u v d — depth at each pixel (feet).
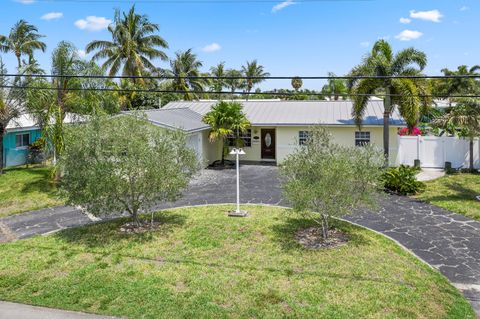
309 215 38.73
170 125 63.52
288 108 86.69
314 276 28.89
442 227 40.50
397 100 67.41
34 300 26.68
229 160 84.84
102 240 37.09
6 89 64.54
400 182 54.24
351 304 25.16
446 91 124.88
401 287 27.22
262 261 31.63
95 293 27.37
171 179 37.32
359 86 67.92
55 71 57.41
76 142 36.11
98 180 34.99
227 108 73.97
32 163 79.87
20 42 132.16
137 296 26.78
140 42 126.52
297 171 35.17
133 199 38.04
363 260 31.40
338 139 75.10
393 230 39.86
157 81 136.36
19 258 33.50
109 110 63.26
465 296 27.02
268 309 24.82
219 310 24.86
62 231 40.63
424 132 90.27
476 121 58.95
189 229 39.27
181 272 30.04
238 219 42.42
